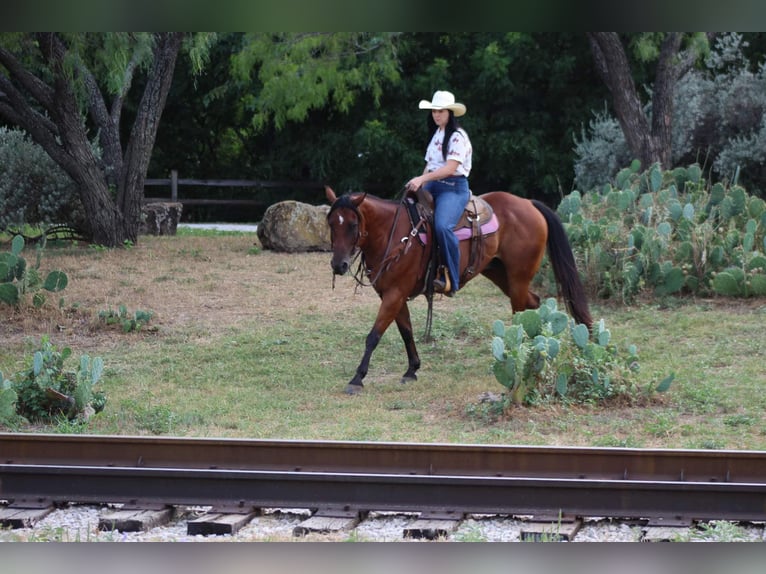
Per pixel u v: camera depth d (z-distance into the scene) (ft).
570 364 32.78
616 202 54.60
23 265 46.09
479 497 22.57
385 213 34.17
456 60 114.42
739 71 87.04
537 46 108.88
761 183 81.82
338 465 24.44
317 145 116.78
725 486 22.08
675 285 48.11
